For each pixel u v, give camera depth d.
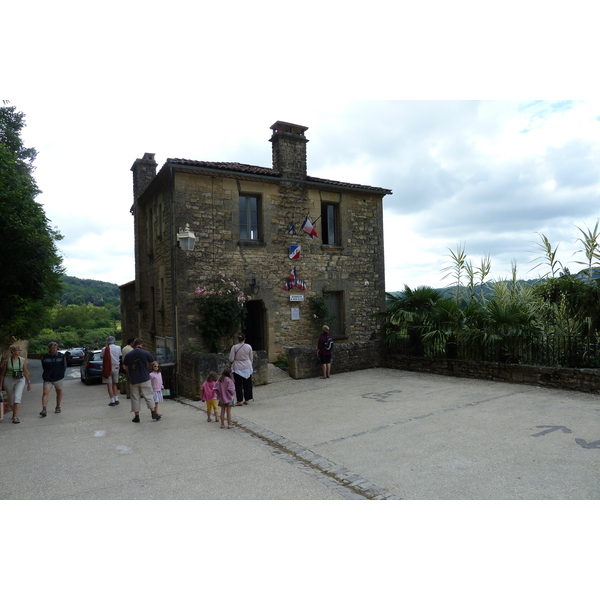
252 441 6.86
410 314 13.14
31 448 6.79
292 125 14.41
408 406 8.73
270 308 13.80
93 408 10.34
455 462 5.55
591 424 6.96
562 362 10.20
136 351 8.48
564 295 10.73
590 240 10.20
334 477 5.24
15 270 11.00
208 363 10.69
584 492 4.52
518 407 8.23
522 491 4.61
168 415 9.05
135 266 17.31
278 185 14.09
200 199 12.83
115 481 5.26
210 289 12.82
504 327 11.02
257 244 13.62
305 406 9.20
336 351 13.29
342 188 15.21
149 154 17.30
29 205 10.78
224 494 4.79
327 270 15.00
